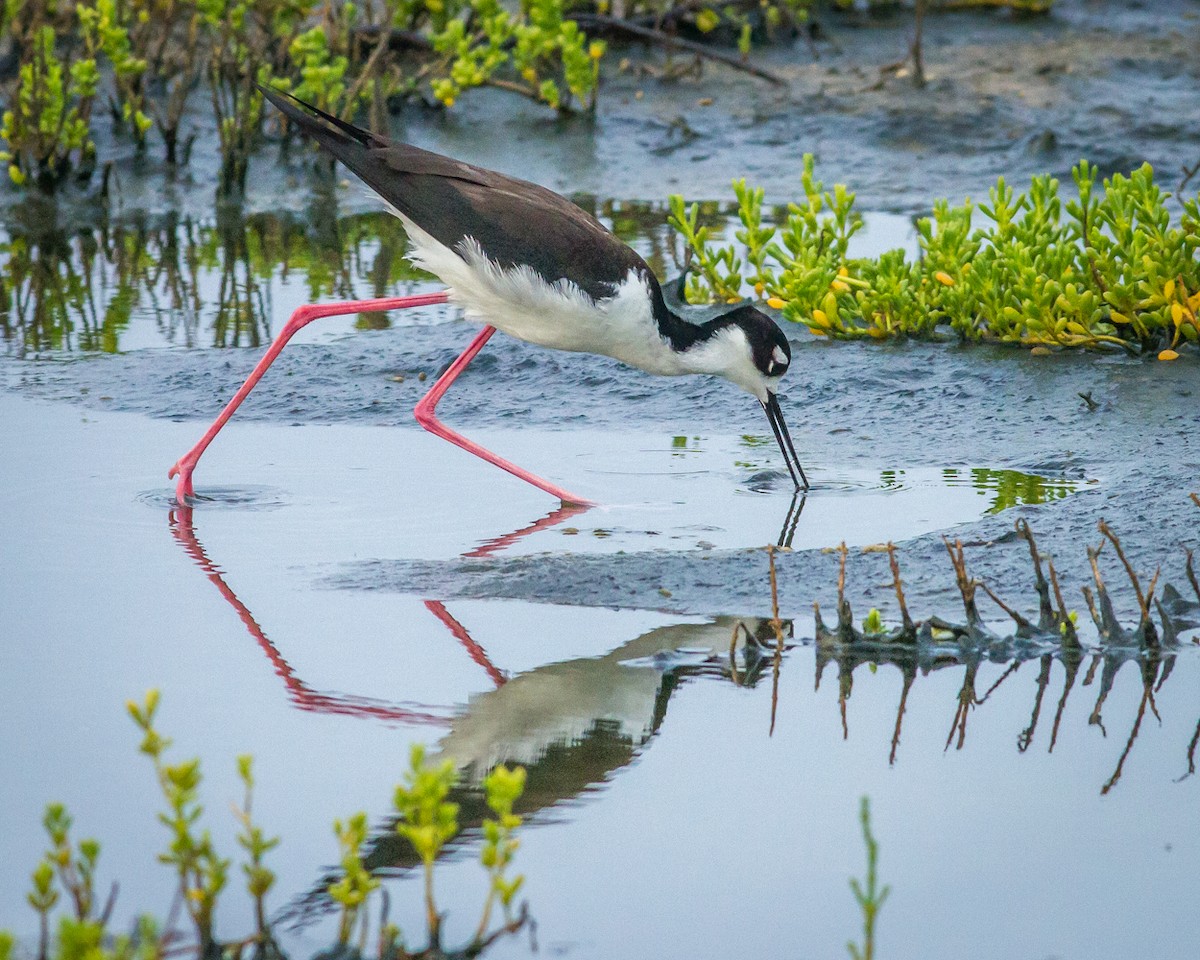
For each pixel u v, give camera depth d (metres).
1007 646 7.17
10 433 10.59
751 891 5.21
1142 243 11.41
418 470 10.02
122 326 13.07
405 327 13.20
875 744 6.26
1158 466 9.36
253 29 19.17
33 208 16.53
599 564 8.19
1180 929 4.96
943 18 21.98
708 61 20.36
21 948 4.86
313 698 6.64
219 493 9.47
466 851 5.47
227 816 5.64
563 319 9.54
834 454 10.23
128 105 17.69
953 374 11.47
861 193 16.78
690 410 11.30
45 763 6.00
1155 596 7.57
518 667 7.00
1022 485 9.41
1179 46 20.78
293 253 15.36
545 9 17.94
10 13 18.17
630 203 16.52
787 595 7.80
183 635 7.29
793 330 12.66
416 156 9.64
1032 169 17.30
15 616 7.47
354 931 4.97
